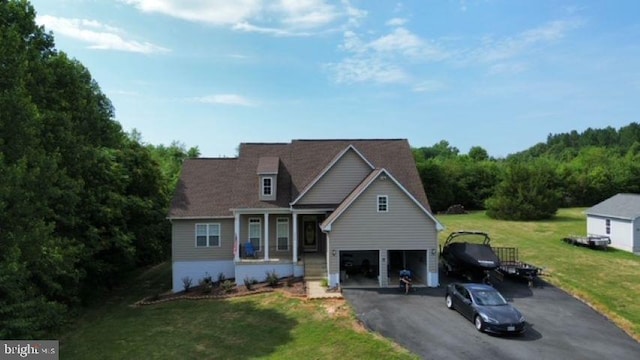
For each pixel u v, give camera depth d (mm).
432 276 25812
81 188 22750
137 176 34000
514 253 32562
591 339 18031
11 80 17281
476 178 71938
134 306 25672
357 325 19344
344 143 33969
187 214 29578
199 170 33188
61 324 22188
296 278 27781
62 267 19672
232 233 30172
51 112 22156
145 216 33500
